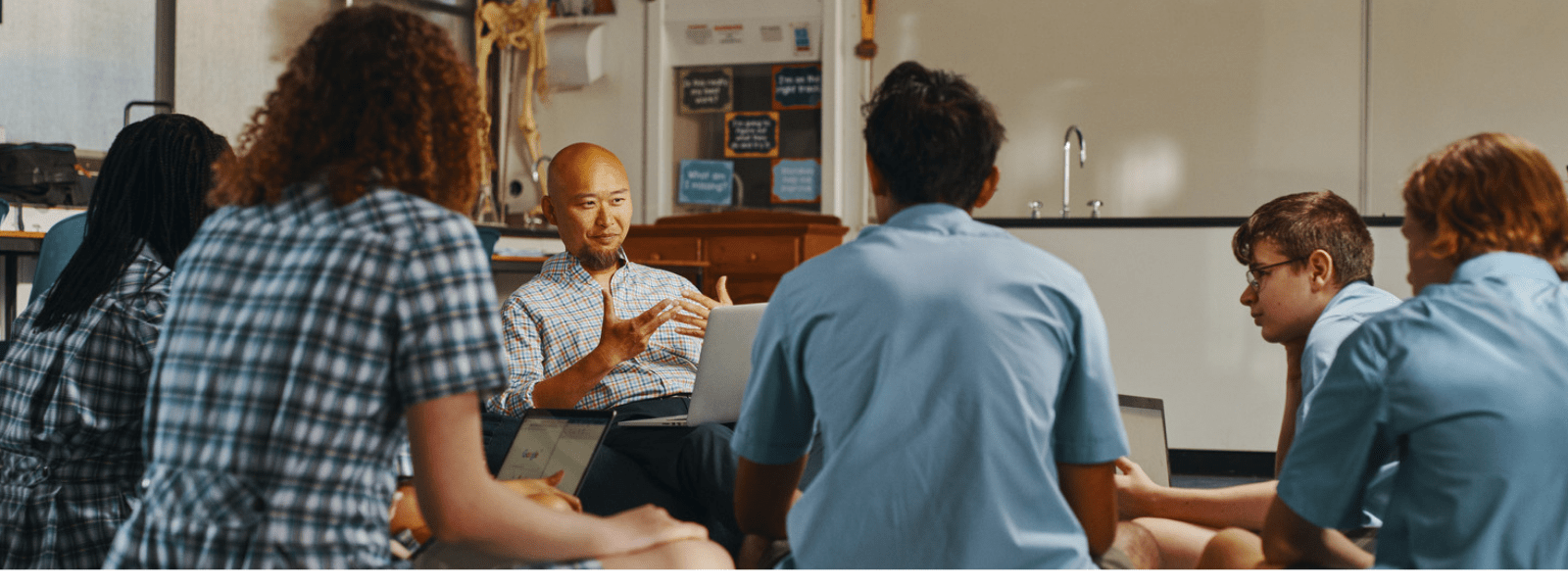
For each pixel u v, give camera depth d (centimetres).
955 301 127
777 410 143
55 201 477
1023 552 127
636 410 239
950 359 126
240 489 115
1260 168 623
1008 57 648
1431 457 128
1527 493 125
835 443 131
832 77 648
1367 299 178
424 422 117
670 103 679
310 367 114
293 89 123
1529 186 130
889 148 137
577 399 225
